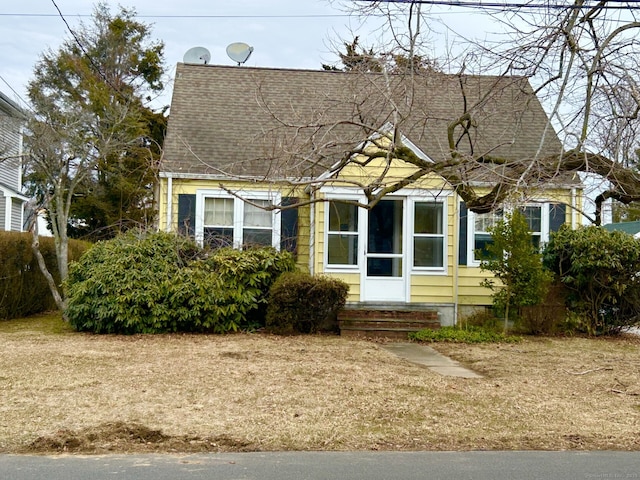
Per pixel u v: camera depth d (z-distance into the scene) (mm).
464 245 16922
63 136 16547
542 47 10766
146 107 31438
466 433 7508
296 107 18141
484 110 13883
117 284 14273
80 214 26766
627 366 11766
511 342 14602
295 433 7355
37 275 18219
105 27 33000
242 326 15086
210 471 6043
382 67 11781
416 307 16406
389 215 16891
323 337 14742
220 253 15172
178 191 16609
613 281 15344
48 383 9438
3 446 6801
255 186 16609
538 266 14867
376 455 6691
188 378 9875
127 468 6109
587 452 6891
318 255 16438
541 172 9883
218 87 19578
